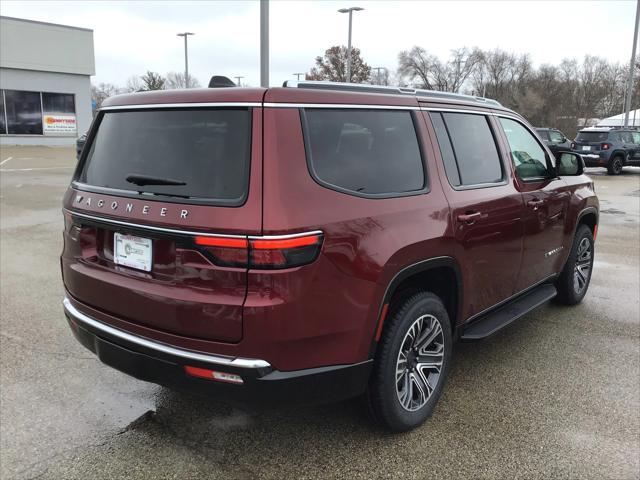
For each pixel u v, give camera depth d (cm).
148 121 279
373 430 314
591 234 541
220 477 273
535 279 435
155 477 273
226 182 245
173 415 330
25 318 488
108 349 282
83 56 3247
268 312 235
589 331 469
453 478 274
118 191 280
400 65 6925
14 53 2984
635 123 4166
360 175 276
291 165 246
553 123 6241
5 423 318
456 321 343
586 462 286
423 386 317
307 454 292
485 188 359
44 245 782
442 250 310
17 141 3095
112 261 283
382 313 275
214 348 245
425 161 317
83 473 275
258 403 249
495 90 6969
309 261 242
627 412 335
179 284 251
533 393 359
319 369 256
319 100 268
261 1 1129
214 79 299
